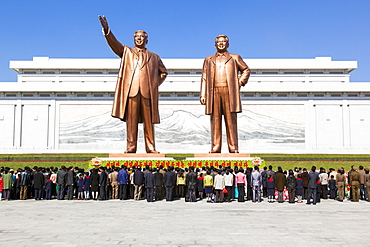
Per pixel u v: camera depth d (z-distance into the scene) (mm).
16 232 8047
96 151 44750
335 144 46188
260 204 13297
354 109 46719
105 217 10078
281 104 46469
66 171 14945
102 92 45875
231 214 10664
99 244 6922
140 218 9891
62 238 7434
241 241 7184
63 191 14805
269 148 45562
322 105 46688
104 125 45438
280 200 13812
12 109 46219
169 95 46156
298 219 9828
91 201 14188
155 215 10430
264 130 45844
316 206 12852
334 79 51219
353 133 46344
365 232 8109
